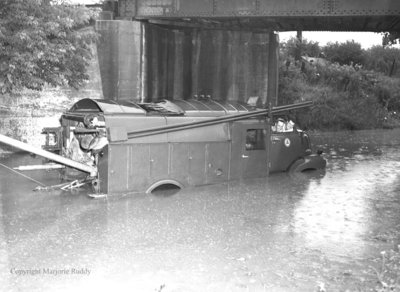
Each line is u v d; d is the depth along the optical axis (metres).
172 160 11.68
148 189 11.38
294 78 39.31
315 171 15.51
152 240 8.31
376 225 9.61
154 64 23.02
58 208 10.10
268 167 13.84
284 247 8.14
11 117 18.36
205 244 8.18
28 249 7.75
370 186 13.58
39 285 6.44
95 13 18.17
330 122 36.47
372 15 20.02
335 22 23.36
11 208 10.05
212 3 21.66
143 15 22.16
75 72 18.09
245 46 26.78
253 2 21.30
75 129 10.94
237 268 7.16
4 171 13.94
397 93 46.91
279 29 26.81
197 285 6.55
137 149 11.10
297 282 6.70
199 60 25.64
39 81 16.36
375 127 39.69
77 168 10.94
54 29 15.73
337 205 11.21
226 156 12.78
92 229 8.81
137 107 11.67
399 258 7.67
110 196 10.88
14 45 15.51
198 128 12.17
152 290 6.36
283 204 11.12
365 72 48.47
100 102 11.33
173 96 24.69
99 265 7.15
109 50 21.06
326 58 53.97
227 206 10.72
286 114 15.05
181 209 10.32
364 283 6.68
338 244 8.37
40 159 16.27
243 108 13.57
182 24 23.84
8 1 14.96
